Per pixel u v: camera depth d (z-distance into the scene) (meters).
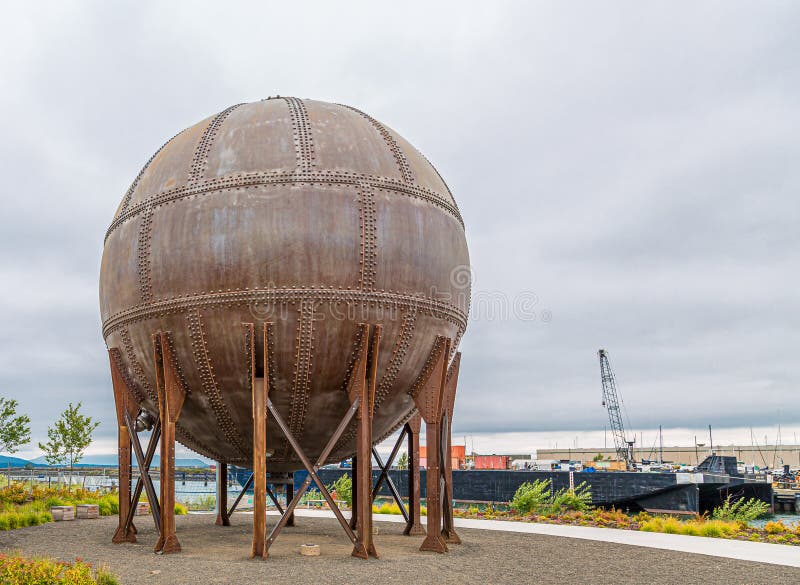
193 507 29.36
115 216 15.03
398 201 13.21
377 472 60.09
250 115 14.06
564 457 169.62
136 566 11.62
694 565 13.12
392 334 12.92
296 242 12.38
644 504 59.97
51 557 12.66
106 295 14.34
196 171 13.14
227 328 12.41
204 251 12.53
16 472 43.50
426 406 13.71
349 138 13.57
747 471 118.75
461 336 15.30
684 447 162.12
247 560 12.25
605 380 120.12
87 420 35.56
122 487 14.88
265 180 12.66
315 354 12.56
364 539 12.62
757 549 15.65
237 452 14.77
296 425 13.52
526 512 28.64
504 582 10.88
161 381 13.12
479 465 110.56
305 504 32.72
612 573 12.05
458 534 17.89
